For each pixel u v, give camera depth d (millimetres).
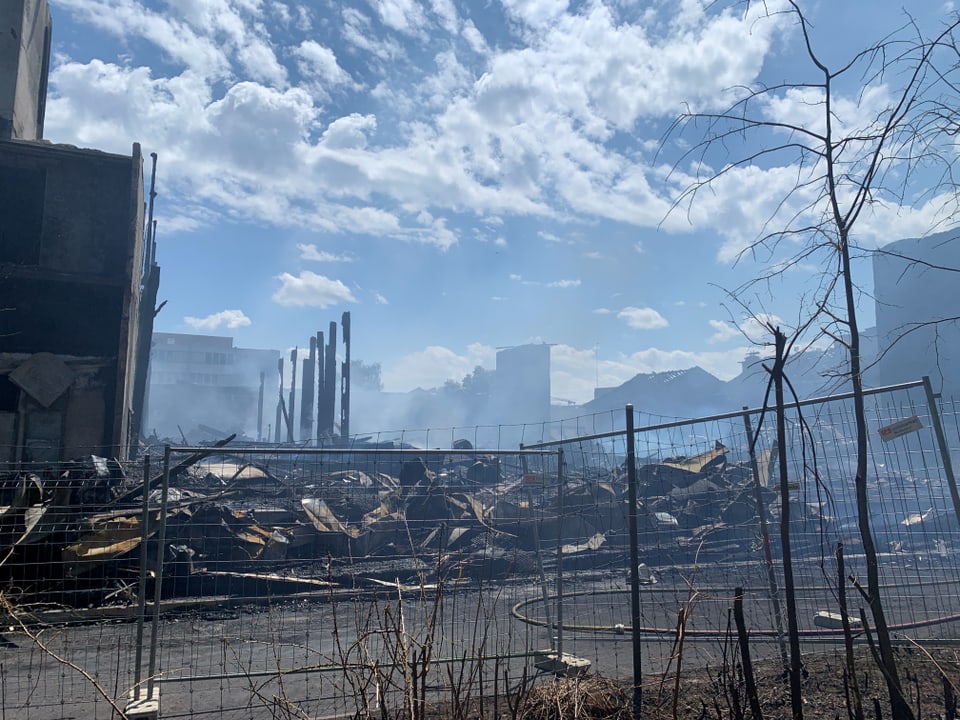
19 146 17141
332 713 4969
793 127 3076
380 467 14633
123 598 9094
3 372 16422
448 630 7230
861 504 2973
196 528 10438
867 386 4941
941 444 5039
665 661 6312
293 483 8945
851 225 2990
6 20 19672
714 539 11711
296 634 7887
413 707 3137
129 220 17797
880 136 2918
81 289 17609
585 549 12477
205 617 8820
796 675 3234
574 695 4184
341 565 10883
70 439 16703
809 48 2990
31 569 8523
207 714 5160
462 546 12570
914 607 8031
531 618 8344
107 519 9414
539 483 6449
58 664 6816
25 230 17625
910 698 4500
